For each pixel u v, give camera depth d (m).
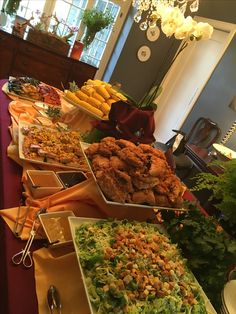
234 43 4.02
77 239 0.82
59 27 4.27
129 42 4.52
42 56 3.85
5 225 0.90
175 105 5.05
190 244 0.92
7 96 1.83
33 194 1.04
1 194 1.06
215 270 0.89
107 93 1.67
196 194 2.37
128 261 0.78
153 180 0.99
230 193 1.02
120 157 1.01
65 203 1.04
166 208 1.04
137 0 2.38
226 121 3.82
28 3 4.05
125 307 0.68
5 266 0.77
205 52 4.57
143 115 1.34
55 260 0.81
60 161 1.27
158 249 0.88
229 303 0.85
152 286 0.75
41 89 2.04
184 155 3.31
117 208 1.03
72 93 1.71
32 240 0.86
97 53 4.75
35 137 1.35
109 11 4.45
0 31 3.60
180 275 0.83
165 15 1.37
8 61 3.79
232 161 1.10
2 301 0.71
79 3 4.24
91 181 1.05
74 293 0.75
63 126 1.66
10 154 1.24
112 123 1.39
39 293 0.74
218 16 4.38
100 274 0.72
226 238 0.91
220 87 4.09
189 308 0.76
